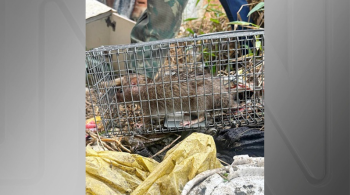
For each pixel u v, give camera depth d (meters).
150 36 1.94
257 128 1.96
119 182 1.32
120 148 1.92
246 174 1.22
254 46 1.77
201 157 1.32
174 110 2.03
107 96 1.88
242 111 1.99
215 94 1.93
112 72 1.93
